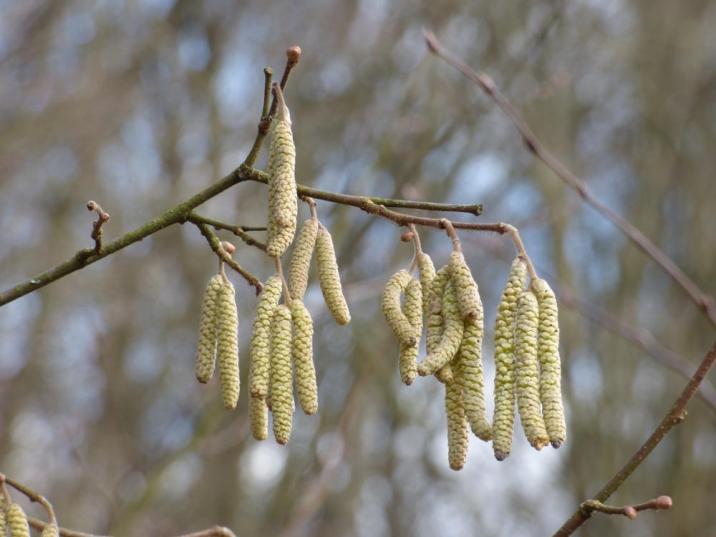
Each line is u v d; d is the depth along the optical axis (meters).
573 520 3.02
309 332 2.76
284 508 8.30
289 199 2.67
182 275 10.29
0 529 2.99
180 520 8.72
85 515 9.66
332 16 9.18
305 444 8.41
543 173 8.05
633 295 9.16
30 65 9.70
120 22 9.90
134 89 9.91
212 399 6.83
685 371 5.78
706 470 9.32
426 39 5.21
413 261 2.89
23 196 10.06
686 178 9.72
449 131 7.24
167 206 9.59
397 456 9.08
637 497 9.09
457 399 2.74
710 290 9.62
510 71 7.78
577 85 8.82
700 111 9.63
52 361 10.48
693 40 9.18
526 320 2.64
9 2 9.66
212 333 2.88
